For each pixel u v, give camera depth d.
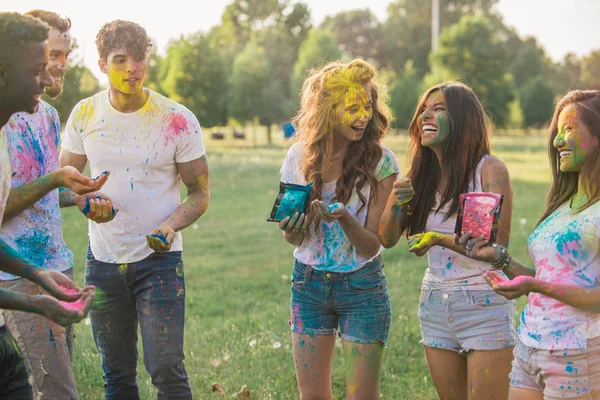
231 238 12.48
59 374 4.09
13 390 3.27
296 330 4.53
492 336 4.11
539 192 17.56
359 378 4.38
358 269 4.36
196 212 4.71
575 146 3.51
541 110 72.06
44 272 3.17
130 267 4.63
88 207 4.19
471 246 3.81
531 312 3.61
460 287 4.18
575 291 3.37
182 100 50.84
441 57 55.44
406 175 4.47
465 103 4.23
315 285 4.44
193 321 7.29
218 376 5.93
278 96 55.47
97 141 4.67
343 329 4.43
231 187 19.89
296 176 4.62
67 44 4.40
